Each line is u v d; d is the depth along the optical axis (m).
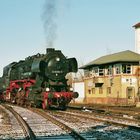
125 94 57.97
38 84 34.00
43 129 18.02
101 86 63.47
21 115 26.42
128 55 59.69
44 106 32.75
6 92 46.56
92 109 34.81
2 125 19.91
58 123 19.97
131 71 58.34
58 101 32.28
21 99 39.03
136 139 14.41
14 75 43.09
